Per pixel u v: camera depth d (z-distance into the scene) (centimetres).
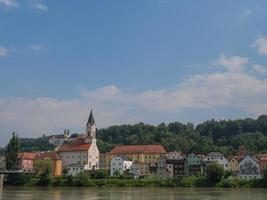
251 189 18788
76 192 16000
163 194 14675
